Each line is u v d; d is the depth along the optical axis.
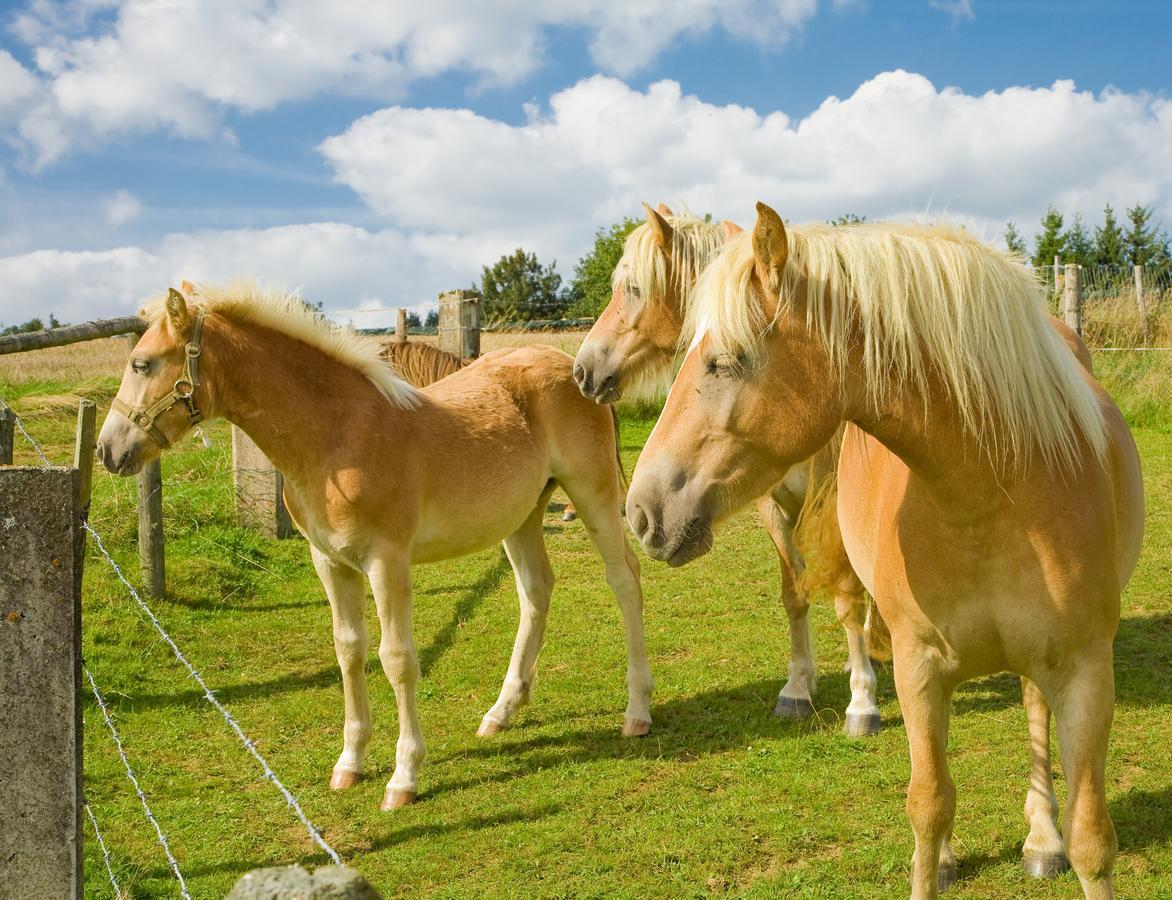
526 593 4.80
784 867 3.24
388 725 4.76
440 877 3.29
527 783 4.00
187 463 9.92
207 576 6.93
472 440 4.31
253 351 3.93
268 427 3.93
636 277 4.65
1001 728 4.22
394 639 3.91
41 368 16.48
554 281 54.47
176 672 5.50
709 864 3.29
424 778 4.12
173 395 3.96
